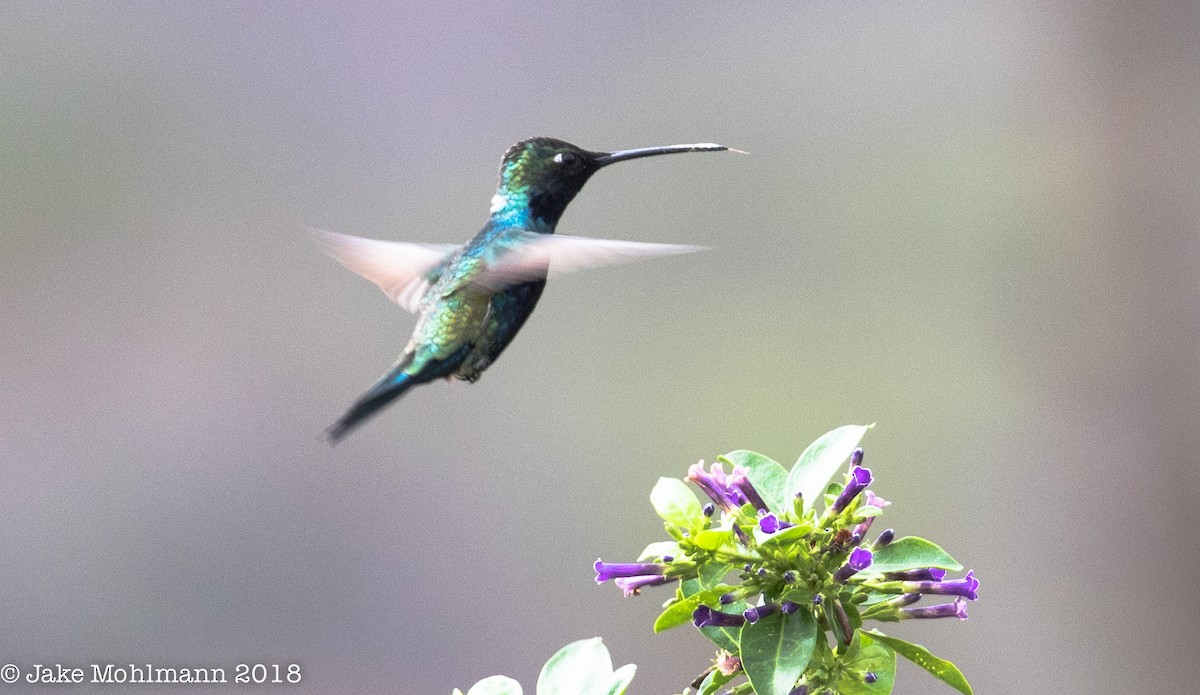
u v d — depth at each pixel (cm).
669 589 1401
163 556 1625
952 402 1367
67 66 1833
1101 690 1218
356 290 1736
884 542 409
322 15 1856
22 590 1611
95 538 1625
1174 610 1192
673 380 1550
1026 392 1291
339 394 1700
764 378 1512
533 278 605
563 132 1795
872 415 1412
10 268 1758
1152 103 1243
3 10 1822
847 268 1538
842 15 1638
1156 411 1211
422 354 632
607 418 1578
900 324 1472
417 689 1528
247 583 1599
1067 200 1280
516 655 1547
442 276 646
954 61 1570
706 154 1653
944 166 1507
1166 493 1200
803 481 417
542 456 1574
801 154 1627
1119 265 1242
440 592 1564
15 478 1675
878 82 1603
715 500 407
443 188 1825
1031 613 1251
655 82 1744
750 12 1719
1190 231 1216
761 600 401
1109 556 1223
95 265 1762
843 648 401
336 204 1808
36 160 1789
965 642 1269
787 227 1591
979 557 1280
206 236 1794
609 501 1545
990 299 1359
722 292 1589
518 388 1603
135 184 1791
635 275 1606
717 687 414
